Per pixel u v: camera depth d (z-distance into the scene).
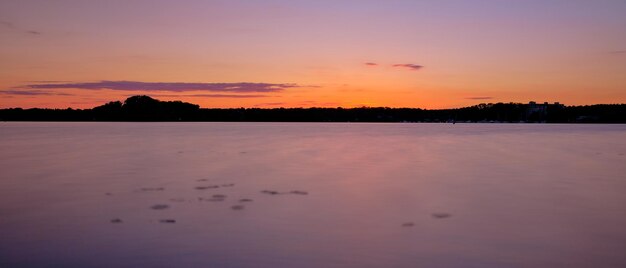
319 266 5.45
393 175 12.41
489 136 36.72
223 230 6.80
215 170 13.36
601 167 14.28
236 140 28.80
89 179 11.50
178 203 8.59
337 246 6.14
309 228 6.95
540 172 13.04
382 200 8.98
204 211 7.93
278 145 24.06
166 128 57.25
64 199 8.94
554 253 5.88
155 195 9.37
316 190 10.05
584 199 9.09
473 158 17.25
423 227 7.02
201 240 6.33
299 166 14.41
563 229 6.92
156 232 6.68
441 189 10.20
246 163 15.20
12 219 7.38
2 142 26.00
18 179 11.48
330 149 21.42
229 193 9.63
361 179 11.66
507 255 5.81
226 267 5.40
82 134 37.19
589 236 6.57
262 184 10.84
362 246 6.14
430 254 5.85
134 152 19.41
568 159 16.91
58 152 19.31
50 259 5.61
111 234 6.57
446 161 16.08
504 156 18.09
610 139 32.06
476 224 7.20
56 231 6.72
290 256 5.76
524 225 7.13
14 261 5.55
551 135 39.31
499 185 10.73
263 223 7.21
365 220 7.43
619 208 8.30
